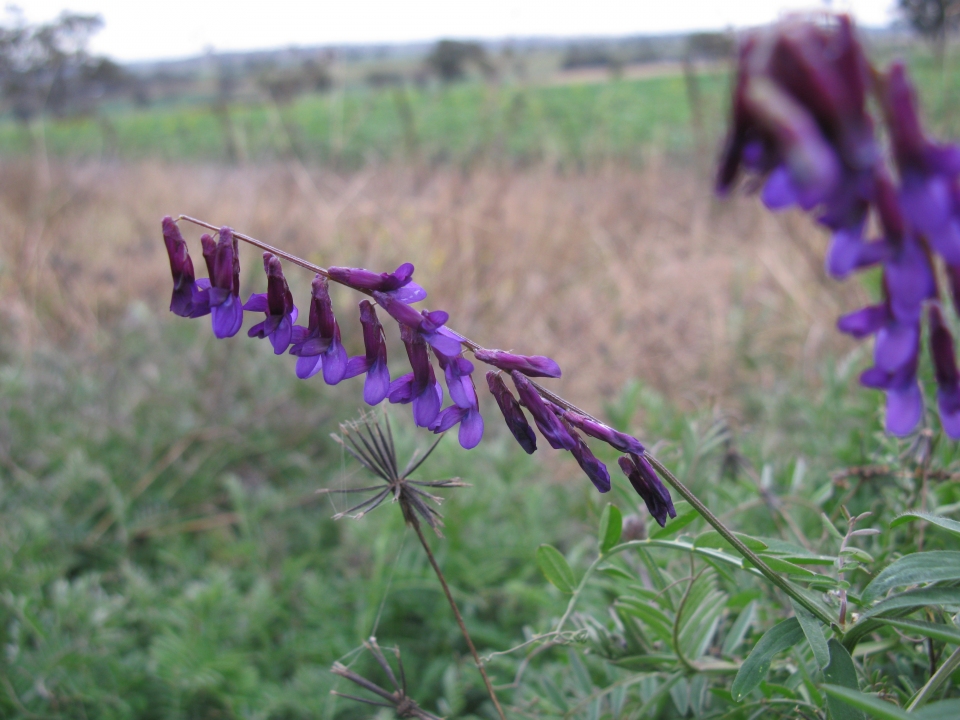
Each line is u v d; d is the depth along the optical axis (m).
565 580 0.14
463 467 0.27
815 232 0.45
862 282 0.25
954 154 0.06
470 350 0.11
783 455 0.26
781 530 0.18
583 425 0.11
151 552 0.28
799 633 0.11
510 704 0.20
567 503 0.29
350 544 0.26
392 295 0.11
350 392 0.38
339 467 0.32
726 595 0.15
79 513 0.30
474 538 0.25
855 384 0.27
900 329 0.08
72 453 0.30
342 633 0.23
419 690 0.22
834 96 0.06
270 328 0.11
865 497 0.18
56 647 0.20
